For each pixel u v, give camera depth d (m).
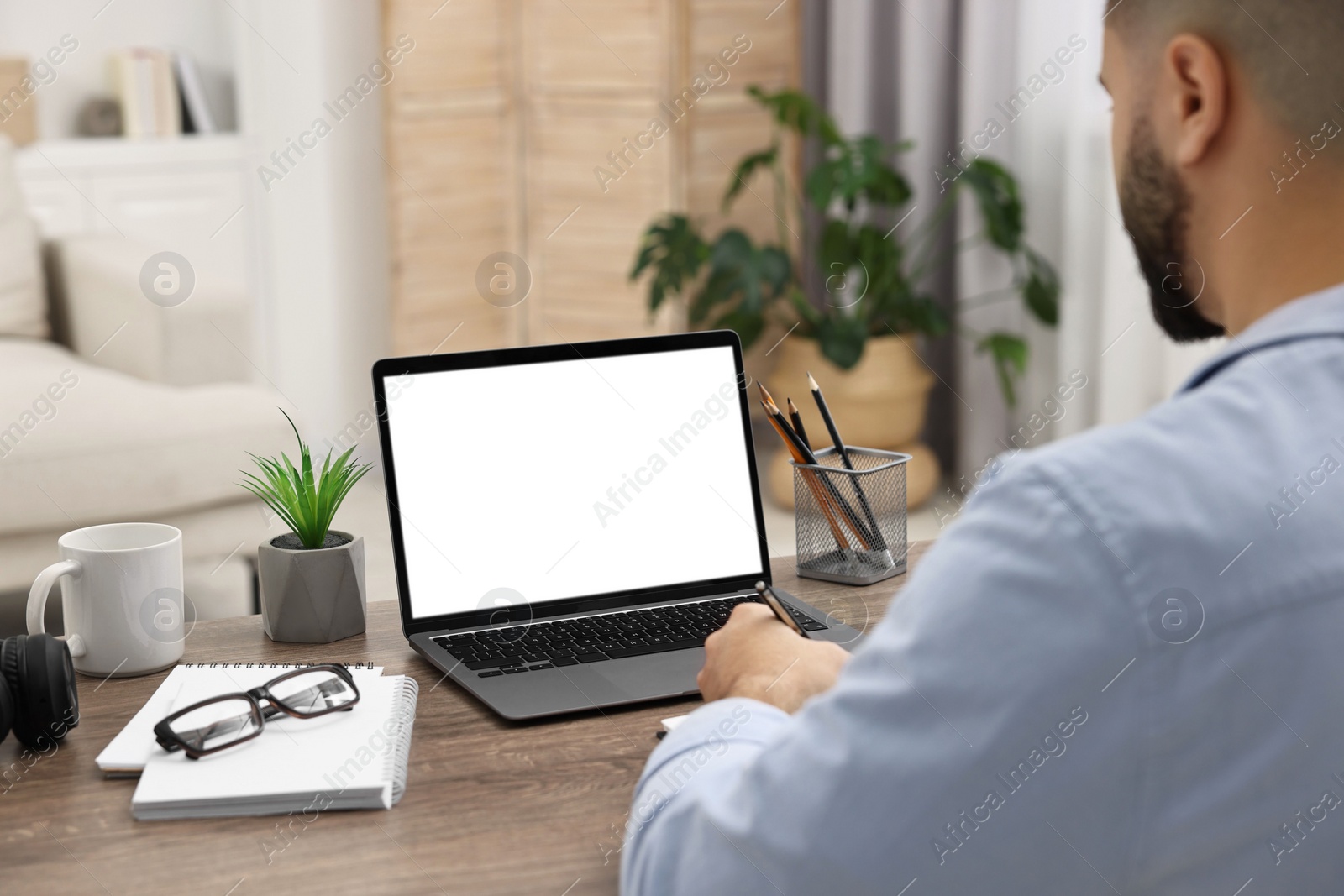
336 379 3.67
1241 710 0.52
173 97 3.72
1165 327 0.66
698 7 3.63
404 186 3.58
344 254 3.61
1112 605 0.51
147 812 0.85
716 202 3.81
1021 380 3.63
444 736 0.98
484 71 3.67
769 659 0.91
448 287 3.73
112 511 2.42
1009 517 0.54
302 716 0.96
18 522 2.34
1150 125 0.60
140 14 3.79
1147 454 0.54
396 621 1.23
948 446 3.96
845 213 3.84
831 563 1.34
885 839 0.55
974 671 0.53
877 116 3.86
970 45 3.51
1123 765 0.52
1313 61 0.54
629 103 3.64
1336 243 0.56
